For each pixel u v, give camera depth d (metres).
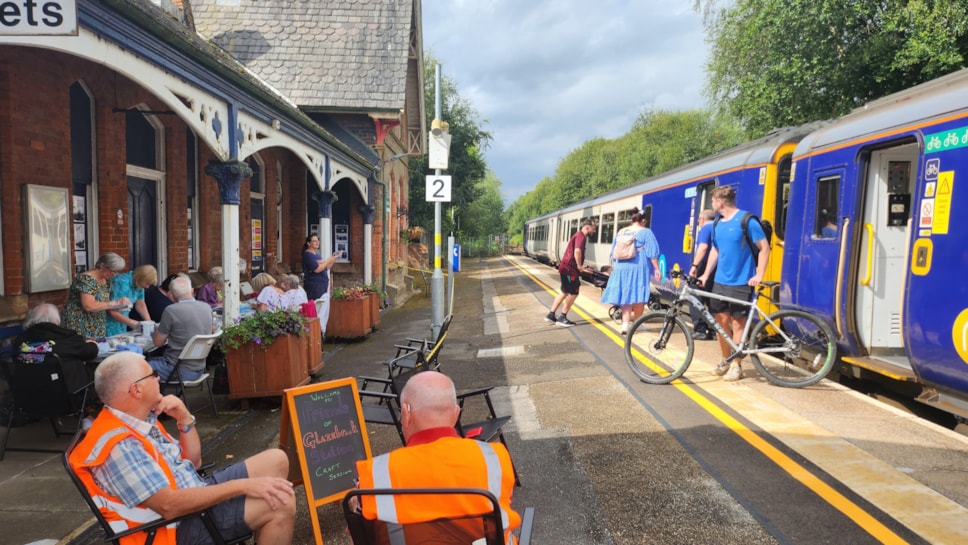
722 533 3.37
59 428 5.30
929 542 3.17
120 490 2.57
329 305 9.73
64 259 6.66
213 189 10.19
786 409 5.38
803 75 15.75
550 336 9.67
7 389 5.45
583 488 4.00
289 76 15.36
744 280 6.23
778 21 15.66
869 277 6.29
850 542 3.21
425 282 21.78
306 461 3.44
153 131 8.77
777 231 8.67
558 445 4.77
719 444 4.60
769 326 6.41
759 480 3.97
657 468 4.23
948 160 5.02
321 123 15.70
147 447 2.71
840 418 5.11
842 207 6.46
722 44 19.11
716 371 6.57
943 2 13.07
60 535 3.52
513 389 6.57
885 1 14.79
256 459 3.18
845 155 6.46
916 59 13.64
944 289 4.97
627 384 6.38
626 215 17.22
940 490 3.75
